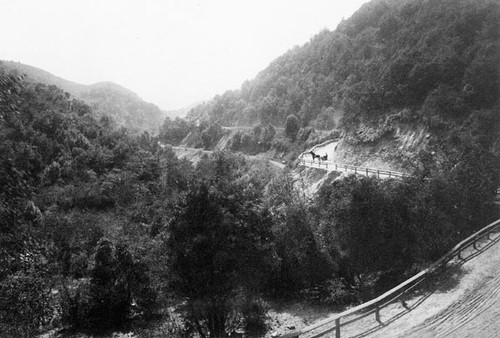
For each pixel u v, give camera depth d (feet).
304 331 36.17
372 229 66.44
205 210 48.91
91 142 221.87
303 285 72.43
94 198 162.81
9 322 65.72
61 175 176.45
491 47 155.43
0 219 30.19
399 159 149.59
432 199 70.49
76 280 92.12
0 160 30.94
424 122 151.74
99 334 70.69
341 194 73.36
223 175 56.85
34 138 180.24
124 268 75.36
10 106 30.45
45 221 106.93
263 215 54.29
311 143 261.85
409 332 39.60
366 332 41.22
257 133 346.54
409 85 174.19
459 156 85.56
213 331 51.06
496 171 85.40
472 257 60.75
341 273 72.43
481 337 36.91
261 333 56.18
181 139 473.26
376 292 65.00
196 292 49.08
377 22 312.91
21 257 32.73
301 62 411.95
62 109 235.61
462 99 149.38
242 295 55.93
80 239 108.99
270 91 411.13
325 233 75.05
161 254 60.85
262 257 51.39
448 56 168.55
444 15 195.00
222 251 46.88
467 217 76.18
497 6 173.37
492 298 45.44
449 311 43.47
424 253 66.03
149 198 163.94
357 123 191.31
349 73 295.07
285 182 85.92
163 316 70.59
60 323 74.90
